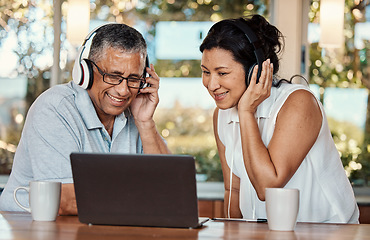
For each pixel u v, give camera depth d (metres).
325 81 4.20
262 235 1.46
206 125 4.24
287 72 4.05
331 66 4.20
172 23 4.29
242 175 2.17
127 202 1.57
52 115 2.06
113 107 2.13
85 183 1.58
